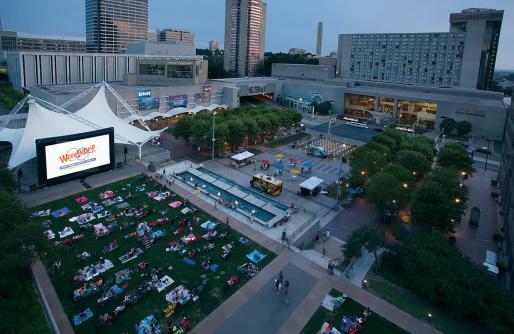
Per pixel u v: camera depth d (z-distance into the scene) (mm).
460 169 85500
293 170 86500
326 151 108250
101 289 41562
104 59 174000
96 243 50656
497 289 39938
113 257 47812
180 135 98375
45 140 65625
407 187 68312
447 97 159875
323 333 37062
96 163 74688
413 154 79688
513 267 48344
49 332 35312
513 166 60719
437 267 42844
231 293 42469
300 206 70188
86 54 167250
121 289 41438
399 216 67438
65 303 39500
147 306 39562
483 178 93812
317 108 172375
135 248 49438
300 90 187375
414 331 38375
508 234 57062
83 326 36438
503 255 56594
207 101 146250
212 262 47750
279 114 120000
